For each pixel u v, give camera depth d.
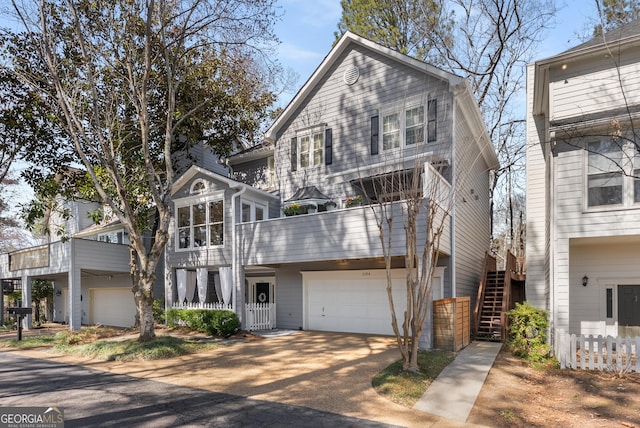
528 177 13.94
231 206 16.19
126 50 13.36
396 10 22.84
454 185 11.77
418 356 9.98
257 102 18.19
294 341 13.14
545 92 12.27
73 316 17.75
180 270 17.59
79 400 7.23
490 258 16.69
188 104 17.17
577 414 6.56
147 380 8.64
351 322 15.02
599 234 9.93
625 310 11.51
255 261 14.73
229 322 14.49
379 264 14.53
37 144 17.20
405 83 14.47
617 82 10.34
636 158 9.75
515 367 9.48
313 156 16.48
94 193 16.19
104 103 14.15
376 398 7.20
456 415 6.43
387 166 13.52
